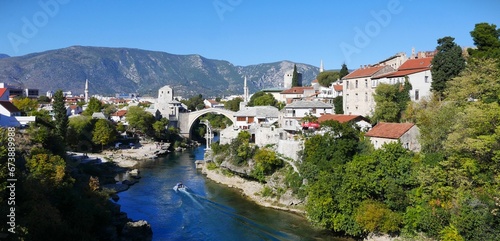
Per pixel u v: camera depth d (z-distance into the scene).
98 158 128.00
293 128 106.19
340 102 117.56
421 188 61.53
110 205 71.50
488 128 58.72
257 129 107.88
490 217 51.88
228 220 74.38
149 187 102.12
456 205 56.16
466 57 95.00
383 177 65.25
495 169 56.00
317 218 64.62
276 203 83.44
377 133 79.25
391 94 92.75
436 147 67.75
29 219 44.19
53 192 55.72
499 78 69.06
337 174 66.94
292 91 180.38
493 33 89.00
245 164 101.44
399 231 61.25
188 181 109.88
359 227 61.84
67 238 46.75
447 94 80.50
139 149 164.88
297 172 85.19
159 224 72.31
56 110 123.06
